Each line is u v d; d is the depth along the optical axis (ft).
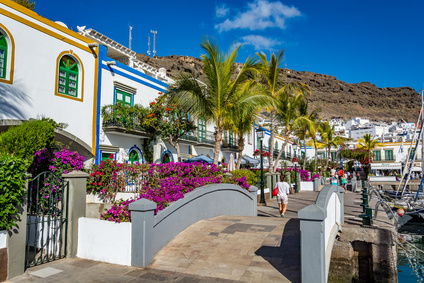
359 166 189.78
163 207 22.95
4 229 17.29
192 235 24.34
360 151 203.31
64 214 22.11
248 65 43.93
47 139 26.40
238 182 40.06
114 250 20.20
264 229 25.45
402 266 38.75
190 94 41.32
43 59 38.78
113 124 47.42
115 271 18.61
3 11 34.58
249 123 64.28
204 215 29.71
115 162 38.81
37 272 18.31
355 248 27.66
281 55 66.69
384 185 122.72
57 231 21.71
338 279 26.58
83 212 22.25
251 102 44.65
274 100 46.57
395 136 266.16
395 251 27.02
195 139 69.15
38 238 22.98
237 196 37.42
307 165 122.31
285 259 19.22
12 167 16.99
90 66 45.52
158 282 16.88
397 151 191.83
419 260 41.22
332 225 23.76
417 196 77.25
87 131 44.37
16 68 35.63
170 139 53.62
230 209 35.50
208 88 43.24
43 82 38.65
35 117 37.40
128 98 52.90
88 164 44.57
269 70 67.36
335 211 26.63
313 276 15.19
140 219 19.69
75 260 20.75
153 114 50.37
